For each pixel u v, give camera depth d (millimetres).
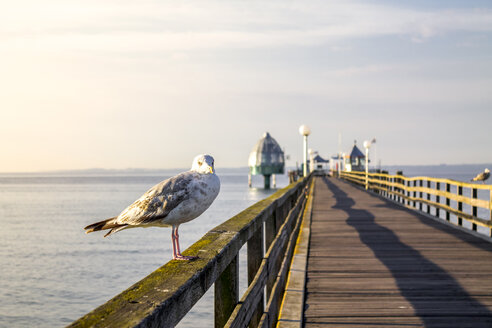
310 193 24297
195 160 3561
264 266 4727
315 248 10141
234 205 82938
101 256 33406
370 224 13883
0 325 18156
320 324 5613
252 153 146000
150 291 2035
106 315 1683
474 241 10891
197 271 2457
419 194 17953
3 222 60969
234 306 3445
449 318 5789
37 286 24281
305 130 26094
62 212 76562
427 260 8875
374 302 6406
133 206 3215
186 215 3279
